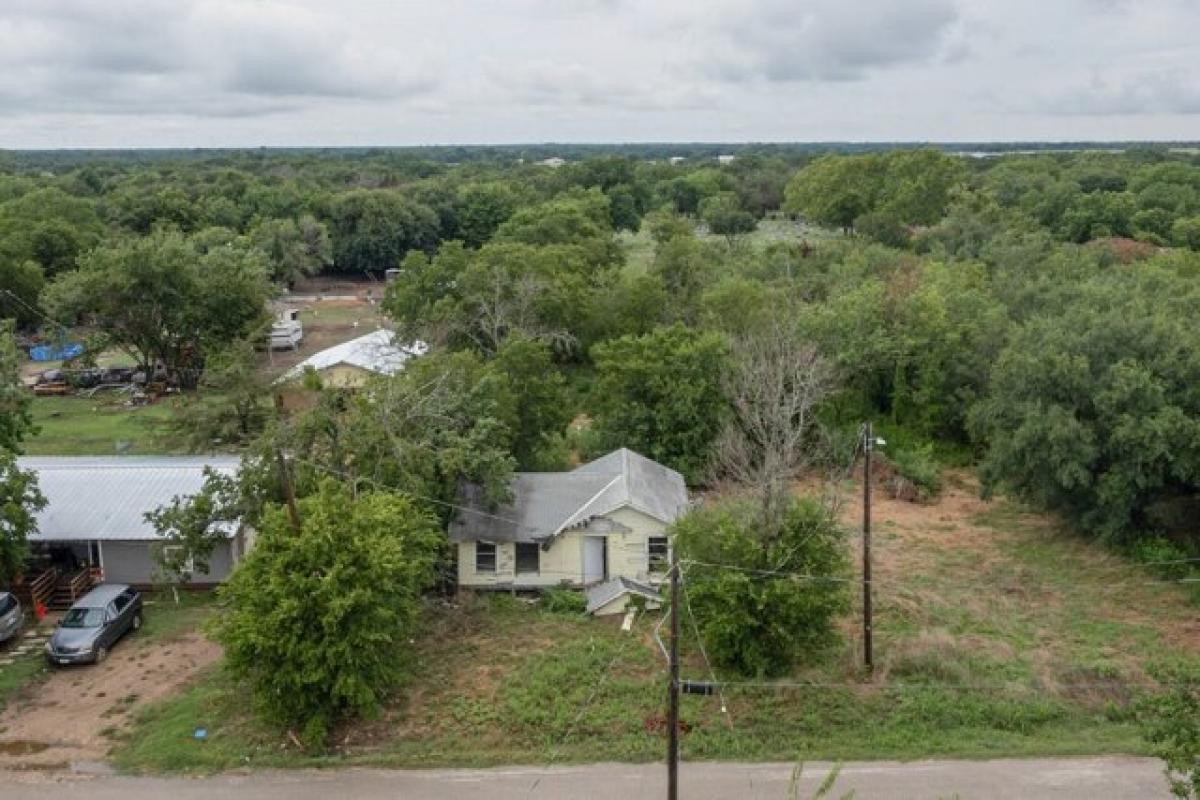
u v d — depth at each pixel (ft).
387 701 67.41
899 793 55.88
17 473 80.74
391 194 319.88
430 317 144.97
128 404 160.25
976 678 68.69
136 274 159.33
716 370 112.88
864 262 185.06
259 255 186.60
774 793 56.29
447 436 85.05
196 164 572.10
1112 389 91.35
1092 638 75.97
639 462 99.50
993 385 104.53
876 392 136.15
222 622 63.72
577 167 386.11
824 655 71.92
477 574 86.94
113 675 73.26
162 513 85.40
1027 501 101.24
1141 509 92.89
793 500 75.15
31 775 59.57
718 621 67.46
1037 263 182.60
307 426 82.99
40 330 198.80
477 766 59.77
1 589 84.58
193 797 56.85
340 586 60.64
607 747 61.41
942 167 284.61
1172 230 260.83
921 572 90.48
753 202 428.97
